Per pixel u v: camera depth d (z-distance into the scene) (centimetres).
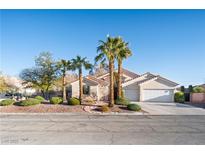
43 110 1992
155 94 3388
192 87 4041
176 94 3350
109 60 2119
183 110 2186
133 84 3503
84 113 1900
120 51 2178
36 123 1306
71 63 2627
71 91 3538
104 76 3931
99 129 1097
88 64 2502
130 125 1239
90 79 3512
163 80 3388
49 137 898
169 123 1332
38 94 4147
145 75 3572
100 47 2122
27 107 2066
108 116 1727
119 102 2244
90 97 3331
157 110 2155
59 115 1788
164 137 909
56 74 3644
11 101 2178
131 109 2011
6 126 1187
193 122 1386
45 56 3628
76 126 1192
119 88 2380
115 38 2170
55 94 3950
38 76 3644
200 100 3353
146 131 1046
